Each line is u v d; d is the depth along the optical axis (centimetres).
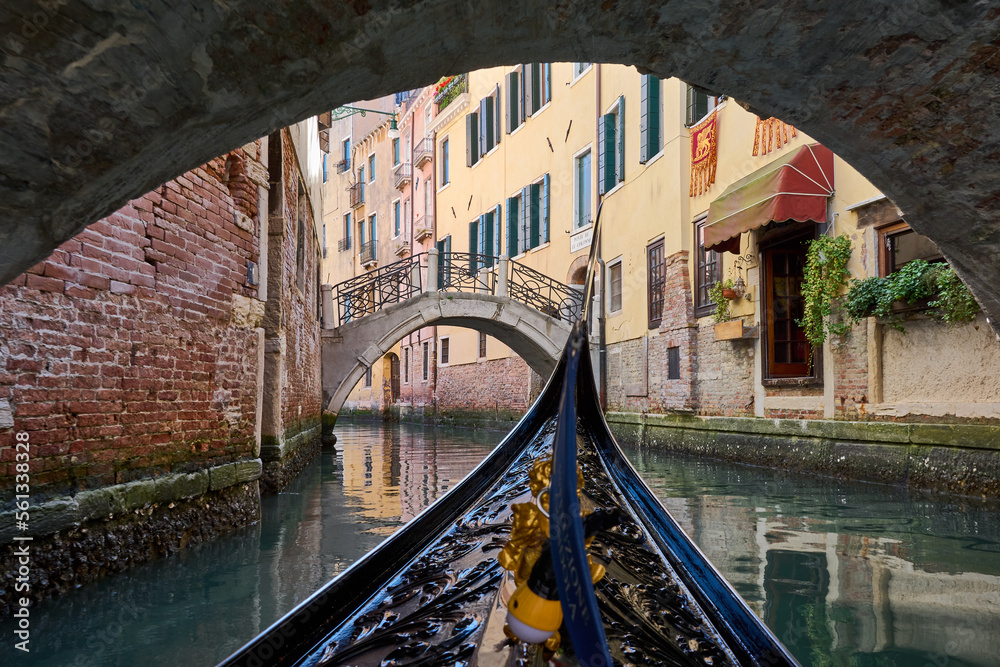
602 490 307
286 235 877
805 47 248
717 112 1105
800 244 1001
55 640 324
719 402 1100
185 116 176
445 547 256
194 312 509
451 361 2202
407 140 2591
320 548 519
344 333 1434
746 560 467
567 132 1628
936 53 248
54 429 367
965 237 333
